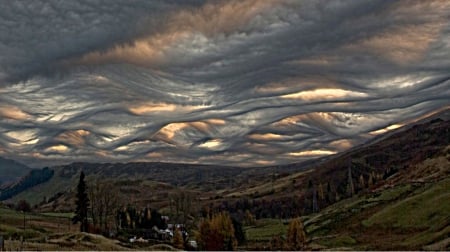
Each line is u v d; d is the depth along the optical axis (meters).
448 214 122.00
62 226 161.12
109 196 155.00
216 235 133.00
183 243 130.88
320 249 120.88
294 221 128.75
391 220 138.62
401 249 92.56
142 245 115.69
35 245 81.06
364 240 126.75
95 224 147.00
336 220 166.88
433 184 165.38
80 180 143.50
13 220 158.75
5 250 71.94
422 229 121.38
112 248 88.50
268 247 136.50
